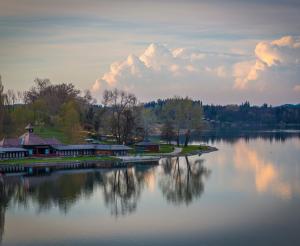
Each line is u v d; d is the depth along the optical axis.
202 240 93.12
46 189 144.88
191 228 101.06
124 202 126.88
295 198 127.44
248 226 101.81
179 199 129.75
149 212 115.19
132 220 108.00
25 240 94.62
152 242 92.19
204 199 128.88
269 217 108.56
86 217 110.88
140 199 130.62
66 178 166.75
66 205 123.31
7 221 108.00
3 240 94.81
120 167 199.25
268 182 152.38
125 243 92.00
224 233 97.25
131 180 163.38
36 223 106.12
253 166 193.00
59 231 100.25
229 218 108.31
